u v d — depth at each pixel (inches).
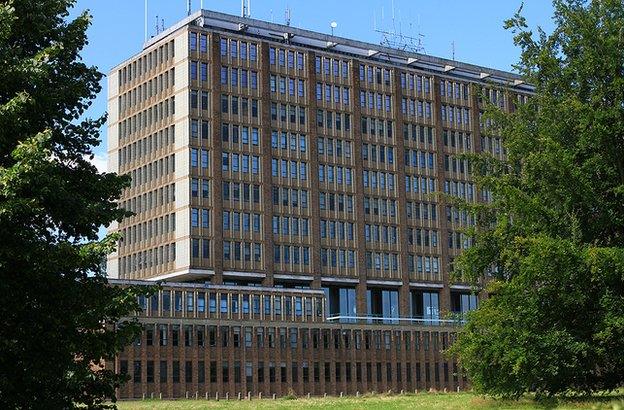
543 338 1646.2
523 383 1742.1
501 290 1704.0
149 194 5378.9
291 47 5605.3
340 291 5629.9
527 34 1881.2
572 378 1731.1
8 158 1079.0
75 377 1106.7
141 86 5556.1
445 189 6082.7
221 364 4766.2
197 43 5255.9
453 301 6092.5
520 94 6279.5
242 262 5182.1
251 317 4972.9
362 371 5310.0
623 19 1763.0
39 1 1215.6
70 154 1247.5
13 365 1059.3
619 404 1403.8
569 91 1804.9
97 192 1220.5
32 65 1112.8
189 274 5007.4
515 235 1792.6
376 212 5772.6
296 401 3919.8
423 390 5551.2
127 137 5625.0
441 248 5989.2
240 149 5300.2
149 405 3609.7
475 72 6348.4
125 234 5526.6
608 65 1736.0
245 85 5388.8
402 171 5910.4
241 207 5241.1
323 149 5629.9
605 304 1598.2
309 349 5113.2
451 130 6181.1
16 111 1055.6
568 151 1743.4
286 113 5526.6
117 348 1148.5
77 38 1244.5
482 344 1760.6
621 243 1706.4
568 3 1849.2
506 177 1884.8
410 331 5590.6
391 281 5733.3
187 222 5044.3
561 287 1631.4
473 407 1948.8
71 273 1119.0
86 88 1243.2
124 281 4616.1
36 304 1071.6
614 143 1717.5
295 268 5364.2
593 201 1684.3
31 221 1112.2
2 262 1003.3
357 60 5846.5
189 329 4694.9
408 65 6122.1
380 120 5895.7
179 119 5216.5
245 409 3029.0
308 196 5516.7
